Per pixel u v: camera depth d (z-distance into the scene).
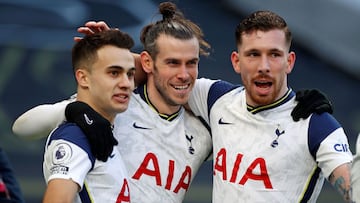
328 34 25.58
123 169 8.68
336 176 8.37
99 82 8.47
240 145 8.91
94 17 22.38
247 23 8.78
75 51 8.69
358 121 22.91
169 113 9.38
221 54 22.98
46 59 21.06
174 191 9.28
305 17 25.78
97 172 8.31
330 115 8.80
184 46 8.98
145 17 22.44
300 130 8.73
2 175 7.67
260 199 8.70
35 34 21.58
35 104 20.27
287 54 8.82
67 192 7.90
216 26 24.38
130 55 8.59
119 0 22.84
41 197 18.33
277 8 25.70
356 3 25.98
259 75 8.67
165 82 9.08
